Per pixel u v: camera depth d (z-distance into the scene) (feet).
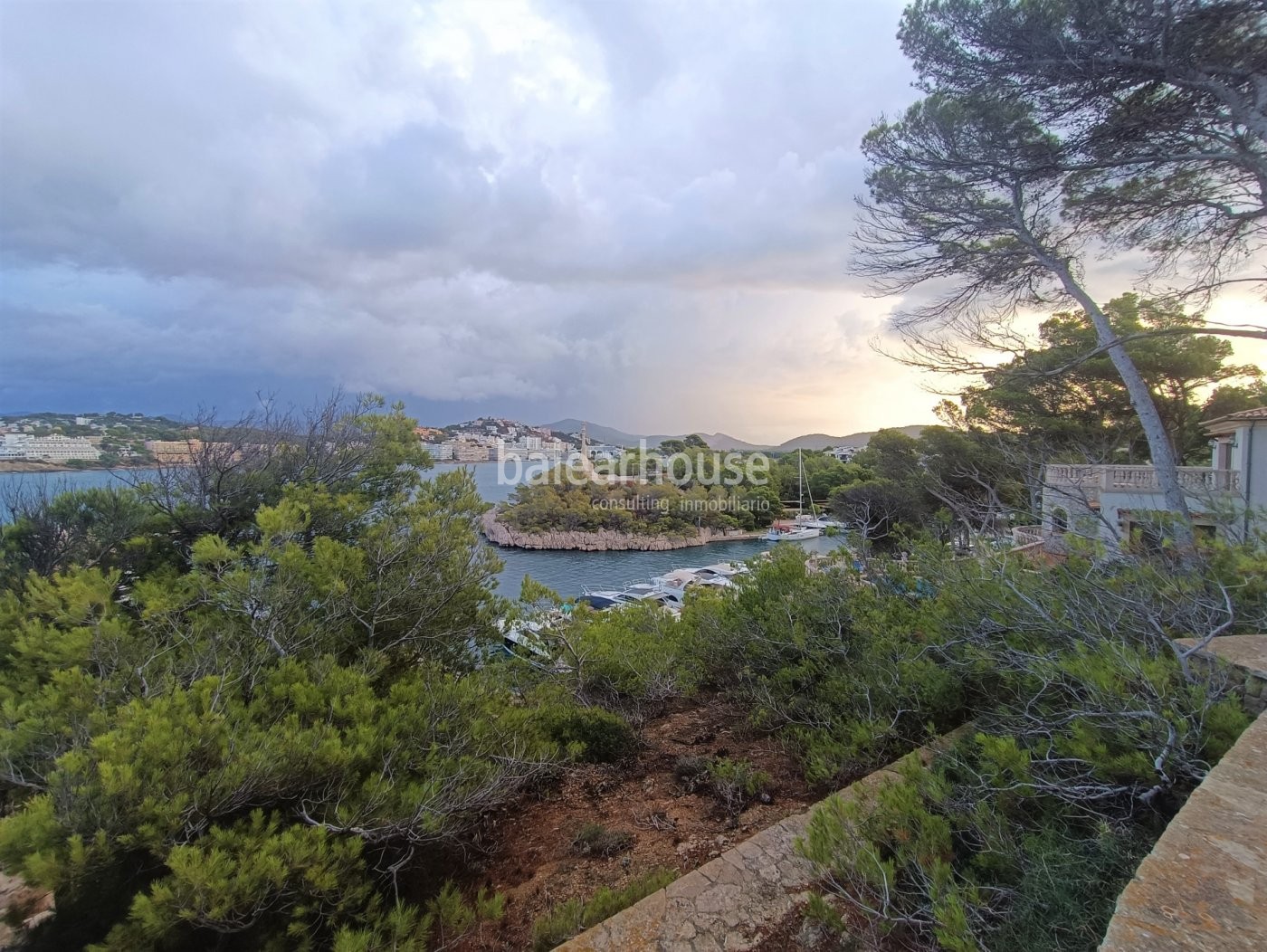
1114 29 21.36
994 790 8.24
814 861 7.56
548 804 13.94
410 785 11.05
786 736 14.84
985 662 11.22
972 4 24.17
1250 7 19.38
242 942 9.44
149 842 8.60
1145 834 7.14
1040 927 6.45
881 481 60.80
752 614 19.01
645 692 18.49
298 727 10.77
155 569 19.04
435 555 17.07
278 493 22.33
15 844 8.14
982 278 31.50
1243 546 12.69
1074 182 26.58
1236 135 22.82
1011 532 21.52
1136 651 9.35
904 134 29.94
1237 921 4.09
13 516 19.20
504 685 17.53
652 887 9.53
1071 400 56.70
